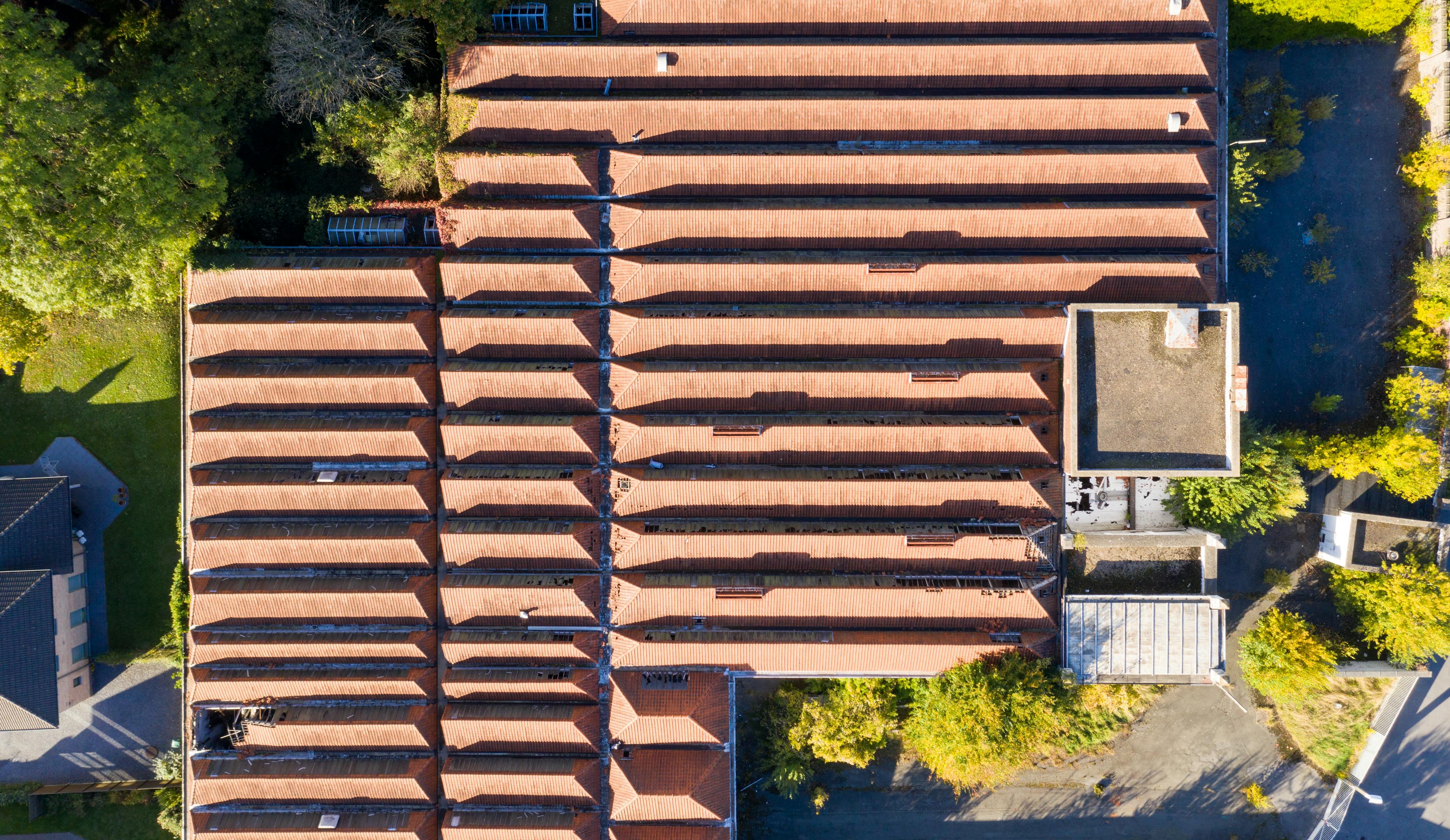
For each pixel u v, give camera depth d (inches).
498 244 1694.1
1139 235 1644.9
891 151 1662.2
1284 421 1860.2
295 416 1726.1
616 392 1699.1
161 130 1449.3
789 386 1669.5
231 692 1722.4
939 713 1675.7
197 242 1616.6
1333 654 1736.0
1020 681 1636.3
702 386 1669.5
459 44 1631.4
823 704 1800.0
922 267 1644.9
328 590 1691.7
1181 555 1689.2
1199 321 1585.9
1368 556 1758.1
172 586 1827.0
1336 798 1843.0
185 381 1723.7
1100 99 1620.3
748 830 1883.6
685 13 1632.6
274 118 1752.0
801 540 1674.5
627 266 1670.8
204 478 1699.1
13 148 1332.4
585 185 1668.3
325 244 1736.0
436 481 1740.9
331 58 1540.4
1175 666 1663.4
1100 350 1598.2
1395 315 1847.9
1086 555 1697.8
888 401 1684.3
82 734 1889.8
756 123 1649.9
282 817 1727.4
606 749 1744.6
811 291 1680.6
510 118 1641.2
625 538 1702.8
